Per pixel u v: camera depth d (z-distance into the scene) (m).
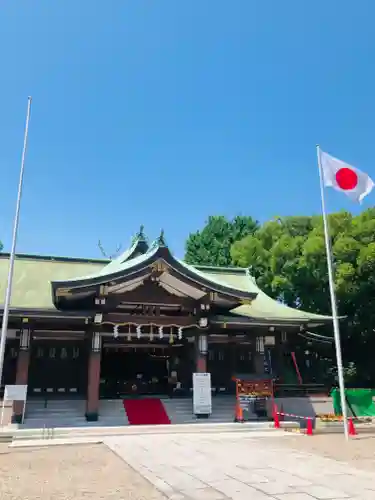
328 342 33.69
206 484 10.54
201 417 24.81
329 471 12.02
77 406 25.02
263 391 24.78
